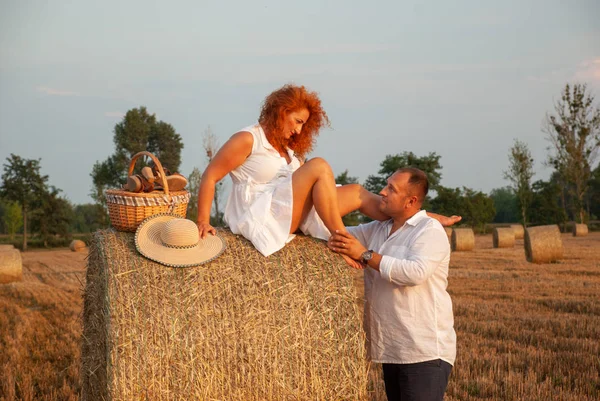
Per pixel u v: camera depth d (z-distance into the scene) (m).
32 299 13.46
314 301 3.90
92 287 4.50
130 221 3.96
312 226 4.17
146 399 3.42
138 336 3.47
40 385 6.27
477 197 52.44
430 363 3.91
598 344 7.24
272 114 4.20
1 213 80.75
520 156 43.28
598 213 68.25
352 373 3.87
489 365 6.61
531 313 9.42
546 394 5.51
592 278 13.53
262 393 3.67
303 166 4.05
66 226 63.69
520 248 26.27
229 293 3.76
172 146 58.34
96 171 55.69
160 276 3.69
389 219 4.39
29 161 61.44
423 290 3.98
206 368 3.57
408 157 53.66
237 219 4.20
